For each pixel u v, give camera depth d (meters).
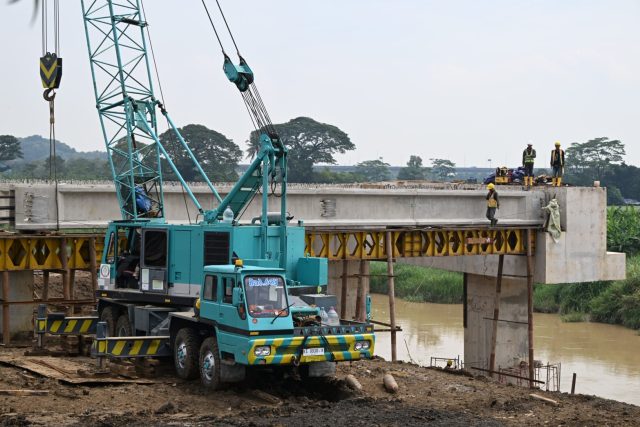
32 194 30.80
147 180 30.56
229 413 17.17
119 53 30.45
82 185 31.61
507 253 43.06
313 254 35.00
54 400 17.84
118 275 24.31
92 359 23.44
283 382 20.48
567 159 161.38
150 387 19.44
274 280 18.27
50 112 30.73
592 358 46.53
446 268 48.22
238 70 23.47
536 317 63.41
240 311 17.81
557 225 44.72
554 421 17.34
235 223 21.58
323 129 125.88
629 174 156.88
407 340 52.34
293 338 17.97
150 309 22.14
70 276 32.62
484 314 47.09
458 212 42.47
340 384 20.38
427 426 16.30
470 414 17.70
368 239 38.66
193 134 106.69
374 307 67.94
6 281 29.78
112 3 30.52
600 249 46.69
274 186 22.08
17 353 25.58
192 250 21.44
